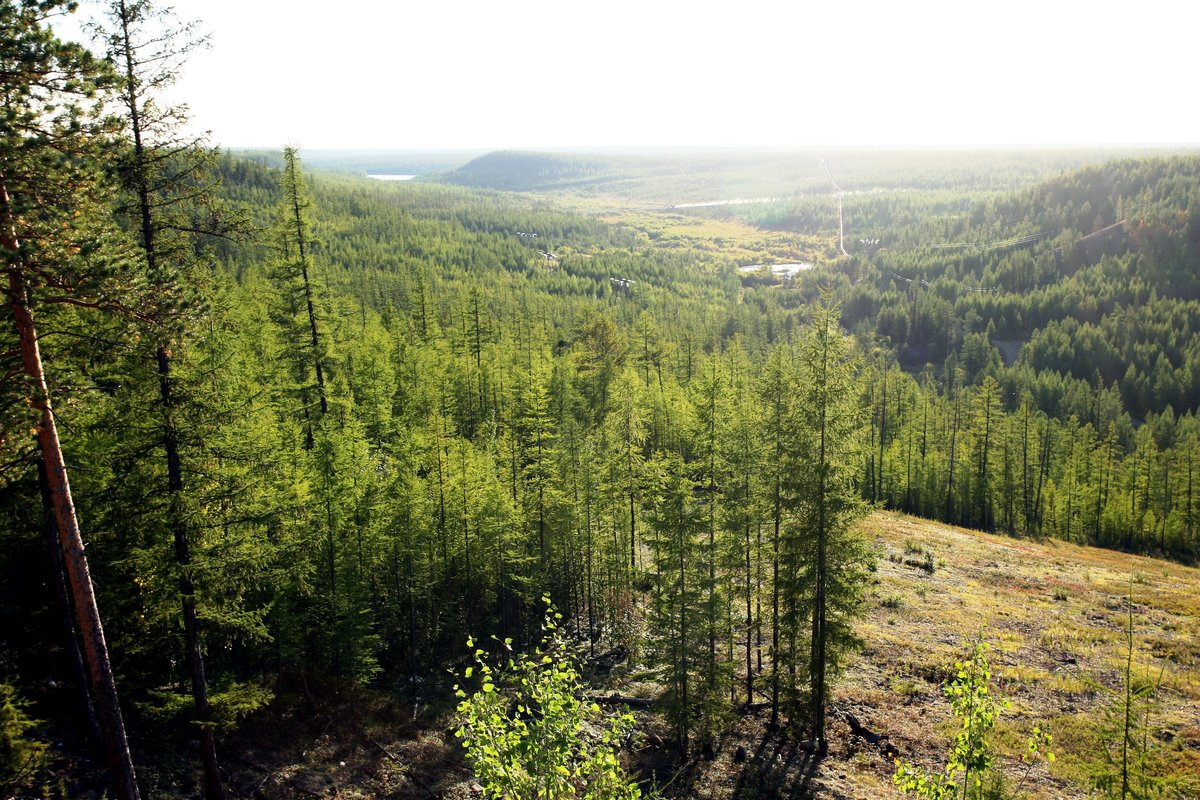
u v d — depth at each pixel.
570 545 37.53
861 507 23.56
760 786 23.25
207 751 17.03
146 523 14.99
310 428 32.69
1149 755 13.29
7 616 19.38
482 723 10.08
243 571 15.80
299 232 30.09
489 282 160.38
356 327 65.00
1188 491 81.88
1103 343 146.62
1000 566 49.22
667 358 80.81
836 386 22.89
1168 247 181.88
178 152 14.06
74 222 11.59
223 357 18.88
